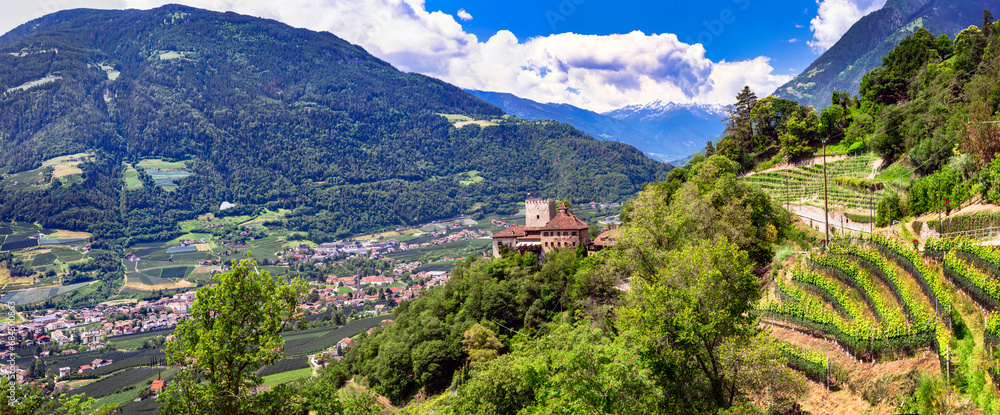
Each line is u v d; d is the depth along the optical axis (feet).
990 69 347.36
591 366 126.31
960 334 108.58
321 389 145.07
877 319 141.90
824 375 129.39
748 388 129.90
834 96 504.43
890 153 355.97
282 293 145.07
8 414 117.60
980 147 229.45
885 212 245.65
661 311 127.03
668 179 403.54
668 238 201.57
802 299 165.17
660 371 129.90
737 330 124.67
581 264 329.31
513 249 444.14
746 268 130.21
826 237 213.25
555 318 304.09
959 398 95.50
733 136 497.46
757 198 242.99
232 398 131.23
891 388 110.32
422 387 330.75
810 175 405.80
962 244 128.98
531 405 181.78
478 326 326.24
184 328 138.41
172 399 130.82
